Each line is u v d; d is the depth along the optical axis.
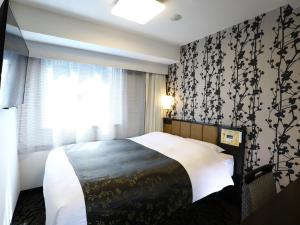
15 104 1.76
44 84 2.61
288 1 1.75
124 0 1.91
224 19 2.35
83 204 1.27
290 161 1.94
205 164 2.05
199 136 2.89
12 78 1.51
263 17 2.19
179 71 3.47
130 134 3.46
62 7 2.12
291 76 1.95
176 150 2.33
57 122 2.71
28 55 2.20
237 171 2.34
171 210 1.65
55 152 2.26
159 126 3.71
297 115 1.90
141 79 3.55
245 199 1.10
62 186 1.40
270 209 0.95
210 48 2.86
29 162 2.55
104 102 3.12
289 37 1.97
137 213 1.45
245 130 2.32
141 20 2.32
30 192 2.57
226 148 2.49
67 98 2.78
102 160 2.01
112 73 3.19
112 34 2.66
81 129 2.93
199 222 1.98
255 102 2.26
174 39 3.06
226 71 2.62
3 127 1.66
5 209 1.71
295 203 1.01
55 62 2.67
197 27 2.59
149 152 2.34
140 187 1.56
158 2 1.94
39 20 2.14
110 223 1.32
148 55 3.05
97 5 2.08
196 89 3.11
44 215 2.09
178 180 1.77
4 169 1.68
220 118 2.70
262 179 1.22
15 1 2.00
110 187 1.45
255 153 2.24
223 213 2.14
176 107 3.54
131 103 3.44
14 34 1.50
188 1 1.96
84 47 2.67
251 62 2.31
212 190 1.95
